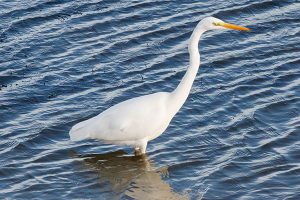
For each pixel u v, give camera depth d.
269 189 15.83
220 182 16.12
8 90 19.55
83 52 21.39
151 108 16.83
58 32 22.27
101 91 19.67
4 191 15.64
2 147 17.17
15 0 23.75
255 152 17.22
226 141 17.70
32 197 15.51
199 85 19.98
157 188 16.05
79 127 17.16
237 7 23.73
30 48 21.48
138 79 20.22
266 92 19.66
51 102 19.12
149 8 23.58
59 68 20.61
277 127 18.20
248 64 21.05
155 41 22.00
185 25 22.73
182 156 17.16
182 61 21.12
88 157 17.06
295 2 24.02
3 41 21.75
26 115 18.53
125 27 22.64
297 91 19.67
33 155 17.02
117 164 16.88
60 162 16.84
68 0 23.83
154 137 17.17
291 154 17.09
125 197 15.75
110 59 21.12
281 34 22.56
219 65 21.02
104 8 23.50
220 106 19.06
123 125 16.77
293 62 21.08
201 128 18.20
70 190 15.86
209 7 23.75
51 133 17.83
